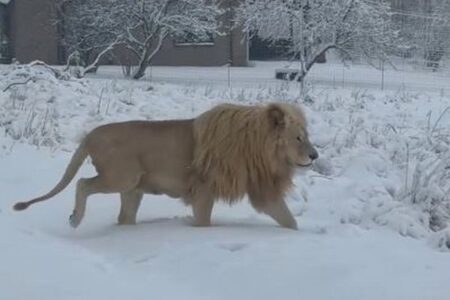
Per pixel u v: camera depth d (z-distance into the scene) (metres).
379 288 5.91
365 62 29.64
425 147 12.70
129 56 31.58
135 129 8.41
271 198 8.47
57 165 10.91
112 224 8.61
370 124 14.66
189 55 37.47
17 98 14.58
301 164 8.38
